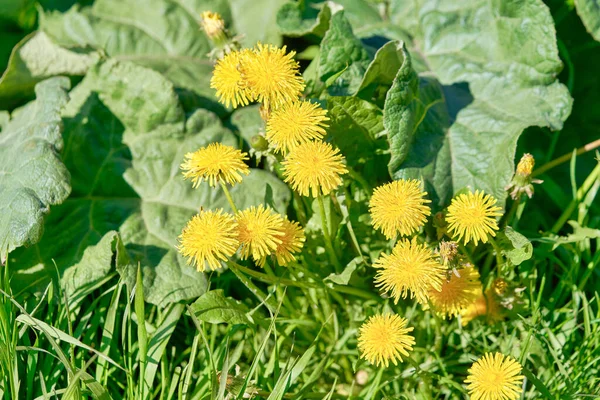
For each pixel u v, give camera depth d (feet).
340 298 4.50
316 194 4.09
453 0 4.90
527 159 4.25
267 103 4.18
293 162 4.10
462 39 4.85
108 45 5.06
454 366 4.41
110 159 4.70
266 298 4.27
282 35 5.01
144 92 4.70
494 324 4.41
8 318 4.25
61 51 4.96
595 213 4.71
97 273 4.45
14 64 4.89
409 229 4.08
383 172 4.64
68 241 4.57
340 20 4.61
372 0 5.04
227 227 4.07
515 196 4.32
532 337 4.27
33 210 4.39
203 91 4.91
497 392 3.97
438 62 4.85
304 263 4.49
